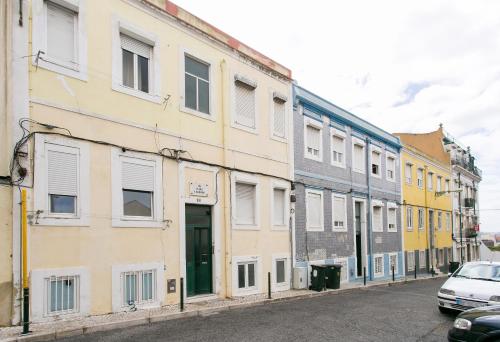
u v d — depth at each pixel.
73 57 10.29
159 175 11.93
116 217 10.70
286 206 17.33
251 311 11.78
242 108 15.53
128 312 10.55
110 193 10.63
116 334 8.52
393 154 28.33
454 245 40.09
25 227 8.89
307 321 10.48
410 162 31.05
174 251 12.14
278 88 17.34
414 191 31.59
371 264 24.34
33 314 8.92
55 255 9.40
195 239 13.21
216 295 13.54
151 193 11.77
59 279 9.47
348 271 21.67
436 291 18.91
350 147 22.92
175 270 12.11
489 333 6.78
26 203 8.99
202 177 13.34
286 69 17.83
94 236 10.19
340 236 21.16
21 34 9.24
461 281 12.41
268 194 16.30
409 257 29.92
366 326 10.17
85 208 10.05
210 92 14.05
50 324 8.87
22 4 9.31
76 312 9.68
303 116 18.94
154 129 11.94
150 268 11.42
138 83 11.86
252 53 15.91
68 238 9.67
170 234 12.08
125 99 11.26
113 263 10.53
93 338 8.15
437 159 37.34
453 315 12.05
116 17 11.18
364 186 24.12
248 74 15.72
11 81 9.02
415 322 10.91
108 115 10.80
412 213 31.02
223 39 14.57
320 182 19.83
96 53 10.66
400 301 14.87
